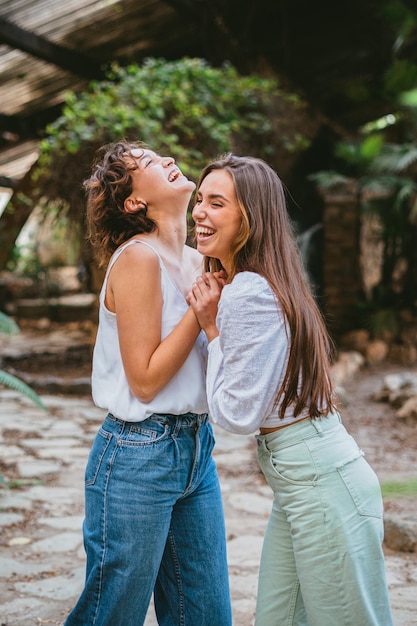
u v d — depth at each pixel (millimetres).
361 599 1506
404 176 9992
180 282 1733
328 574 1517
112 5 7289
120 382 1639
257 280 1523
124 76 7215
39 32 7660
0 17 7203
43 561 3043
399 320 9812
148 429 1617
